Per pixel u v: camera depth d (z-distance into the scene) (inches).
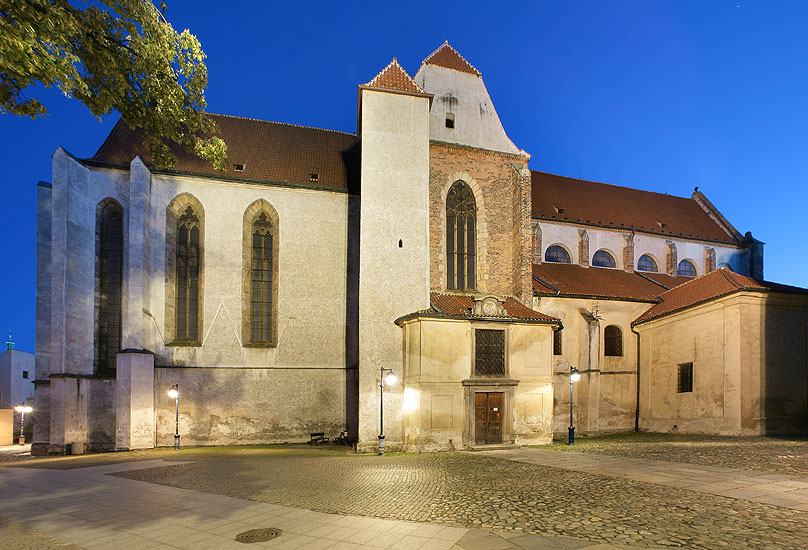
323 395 1200.2
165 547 347.3
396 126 1133.1
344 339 1231.5
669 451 806.5
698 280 1326.3
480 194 1243.2
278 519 406.0
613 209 1745.8
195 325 1175.6
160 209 1167.0
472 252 1234.6
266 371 1175.6
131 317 1087.6
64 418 1052.5
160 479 627.5
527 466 687.1
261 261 1235.2
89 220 1152.8
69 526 406.6
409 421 977.5
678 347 1234.0
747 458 697.6
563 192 1717.5
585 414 1273.4
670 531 354.3
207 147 610.2
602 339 1339.8
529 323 1058.7
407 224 1104.2
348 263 1266.0
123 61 486.9
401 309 1069.1
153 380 1093.1
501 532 357.4
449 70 1309.1
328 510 432.8
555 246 1596.9
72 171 1111.6
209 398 1136.8
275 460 800.9
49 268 1211.9
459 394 986.7
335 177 1331.2
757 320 1083.3
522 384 1036.5
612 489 502.0
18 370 2309.3
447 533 357.4
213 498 493.0
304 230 1250.6
